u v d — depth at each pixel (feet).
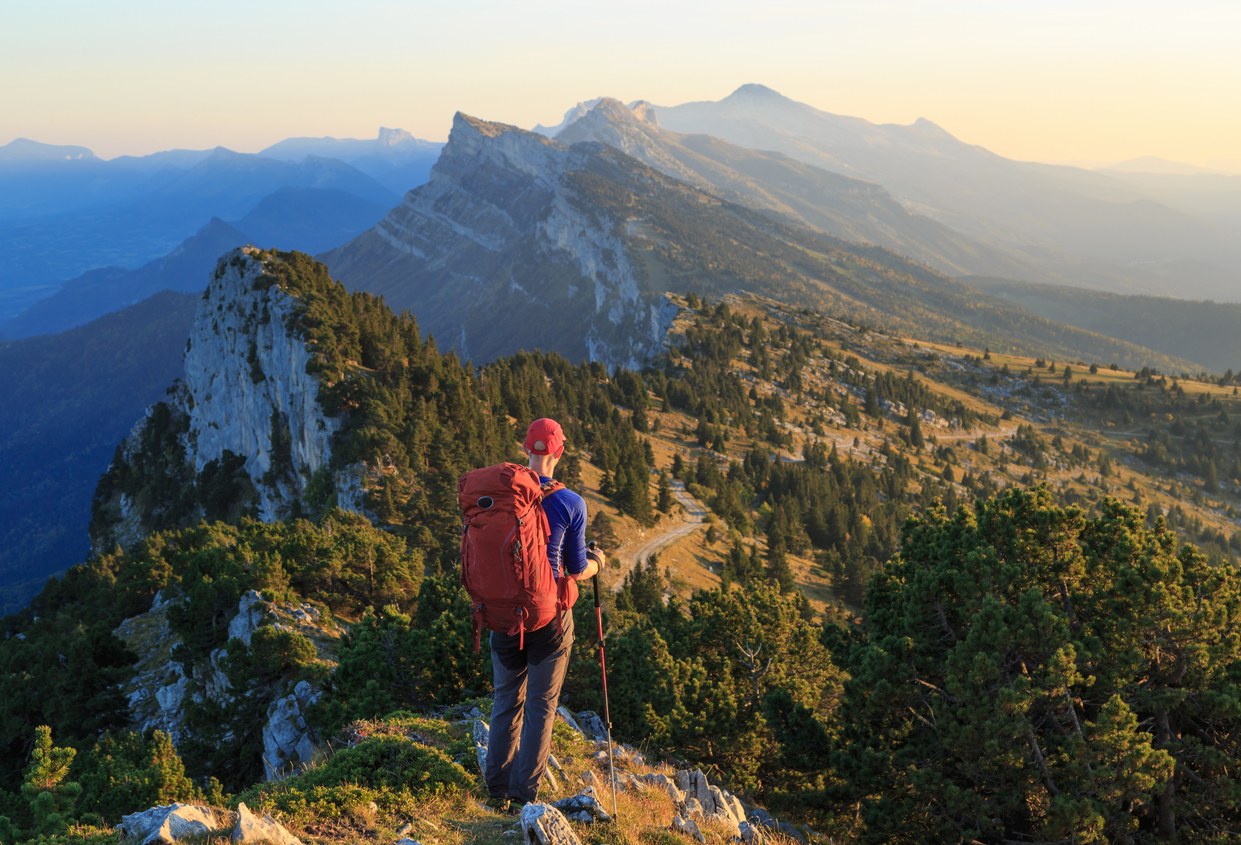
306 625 145.07
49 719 148.05
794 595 124.98
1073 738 54.95
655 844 25.63
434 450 366.43
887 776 66.39
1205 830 57.88
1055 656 55.06
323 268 576.20
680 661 97.30
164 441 650.43
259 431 505.66
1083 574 65.67
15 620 293.02
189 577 182.60
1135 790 52.75
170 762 74.64
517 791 24.13
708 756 91.15
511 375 642.63
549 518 20.90
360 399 417.90
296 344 449.89
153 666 179.73
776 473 618.44
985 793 63.31
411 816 23.26
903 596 73.36
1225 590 62.23
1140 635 59.88
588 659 81.35
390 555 179.83
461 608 87.15
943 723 60.85
